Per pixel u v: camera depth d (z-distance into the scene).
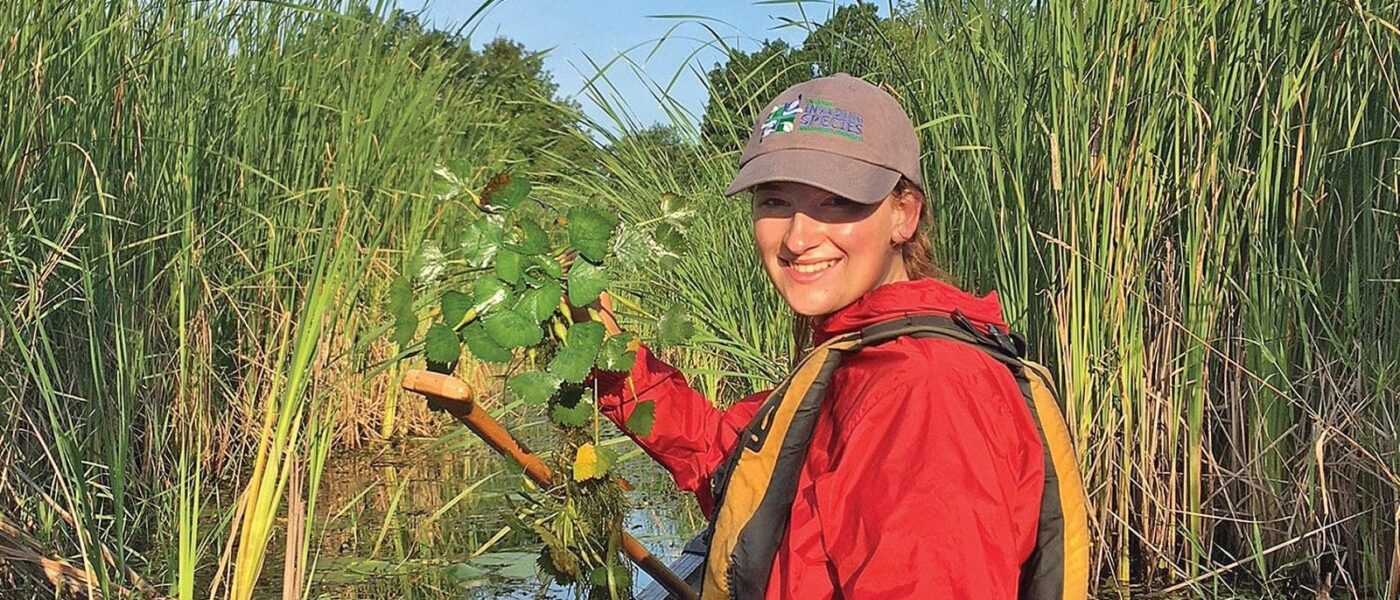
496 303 2.00
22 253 3.35
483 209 2.07
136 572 3.69
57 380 3.29
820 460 1.62
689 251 4.95
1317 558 3.71
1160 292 3.92
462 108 6.36
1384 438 3.57
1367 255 3.53
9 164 3.21
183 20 4.33
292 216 5.00
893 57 4.19
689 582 3.26
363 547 4.52
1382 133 3.47
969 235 3.96
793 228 1.80
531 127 6.32
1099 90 3.75
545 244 2.02
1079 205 3.76
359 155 4.76
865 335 1.64
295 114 5.16
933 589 1.38
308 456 3.28
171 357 4.21
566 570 2.14
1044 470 1.56
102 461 3.61
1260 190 3.67
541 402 1.98
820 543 1.56
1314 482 3.72
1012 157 3.86
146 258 4.11
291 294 4.64
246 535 3.00
